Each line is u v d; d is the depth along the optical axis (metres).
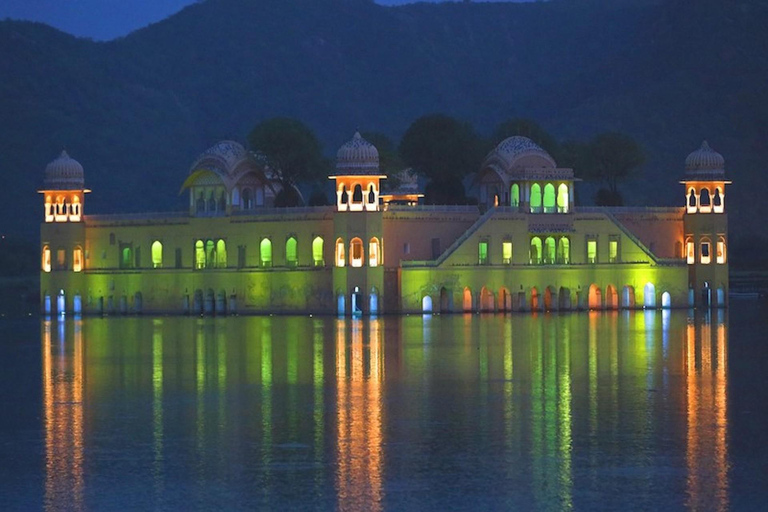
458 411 115.25
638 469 94.00
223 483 91.50
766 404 117.56
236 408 118.12
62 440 104.88
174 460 97.75
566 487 89.81
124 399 124.19
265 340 180.62
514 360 151.38
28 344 181.88
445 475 92.81
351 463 96.25
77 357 161.62
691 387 128.25
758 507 85.44
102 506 87.06
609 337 181.62
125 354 164.50
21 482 92.38
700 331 192.75
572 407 116.81
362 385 131.50
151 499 88.31
